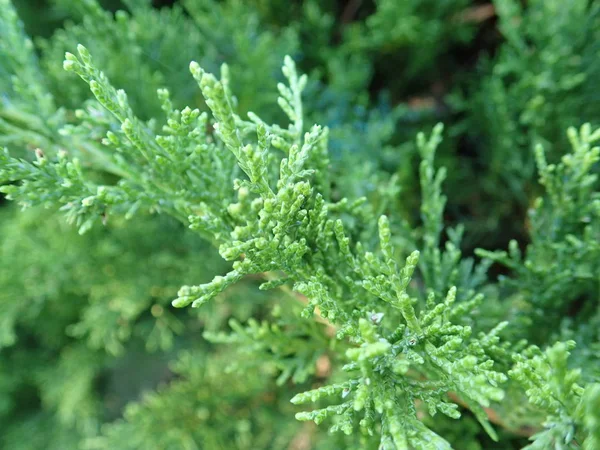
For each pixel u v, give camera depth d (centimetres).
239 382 23
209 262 25
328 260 13
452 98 26
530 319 16
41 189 13
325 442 19
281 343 16
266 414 23
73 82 20
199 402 23
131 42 20
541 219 17
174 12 24
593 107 22
